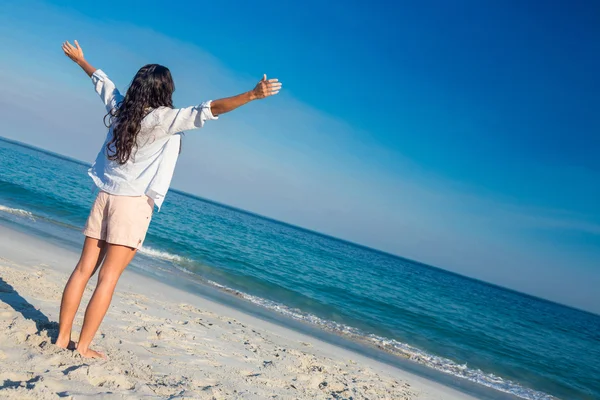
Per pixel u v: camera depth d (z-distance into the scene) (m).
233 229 38.25
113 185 2.67
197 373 3.65
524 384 10.66
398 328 13.61
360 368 6.51
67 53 2.97
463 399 6.84
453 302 29.09
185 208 50.47
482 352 13.45
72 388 2.43
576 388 11.77
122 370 3.04
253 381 4.02
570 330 31.89
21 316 3.44
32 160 54.03
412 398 5.52
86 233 2.79
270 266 19.94
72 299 2.84
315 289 17.17
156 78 2.62
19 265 5.79
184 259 14.98
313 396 4.16
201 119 2.53
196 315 6.50
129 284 7.31
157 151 2.68
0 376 2.32
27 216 13.69
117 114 2.68
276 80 2.42
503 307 38.06
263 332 6.98
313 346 7.19
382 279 31.38
